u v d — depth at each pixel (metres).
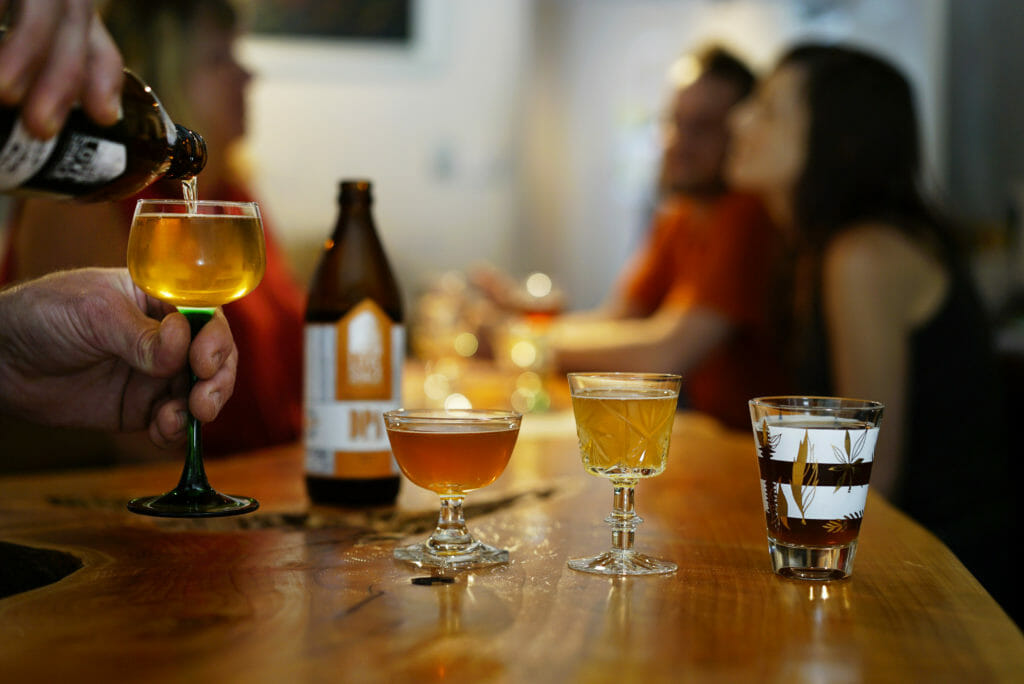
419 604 0.71
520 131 5.43
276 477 1.28
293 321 1.81
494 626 0.67
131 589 0.75
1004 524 1.86
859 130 2.03
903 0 4.76
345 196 1.14
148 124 0.80
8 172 0.71
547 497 1.16
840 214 2.04
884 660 0.61
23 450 1.75
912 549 0.92
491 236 5.44
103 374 0.96
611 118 6.00
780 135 2.13
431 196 5.39
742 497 1.16
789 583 0.79
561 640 0.64
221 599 0.73
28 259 1.45
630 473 0.84
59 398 0.97
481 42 5.35
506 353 2.66
